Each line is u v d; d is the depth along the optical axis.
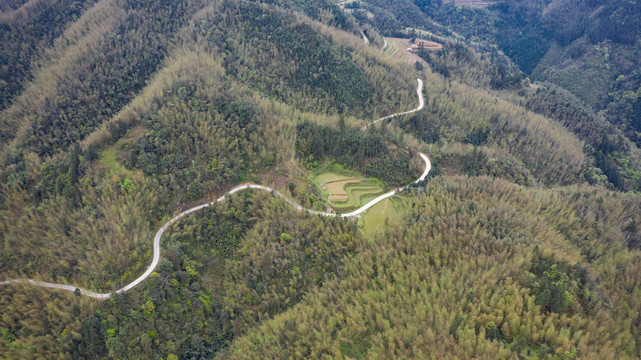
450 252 120.88
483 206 139.12
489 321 99.56
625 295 108.06
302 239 142.12
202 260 144.50
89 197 145.50
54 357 113.50
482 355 92.75
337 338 107.88
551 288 103.75
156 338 120.25
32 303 124.75
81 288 126.69
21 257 136.00
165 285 127.75
